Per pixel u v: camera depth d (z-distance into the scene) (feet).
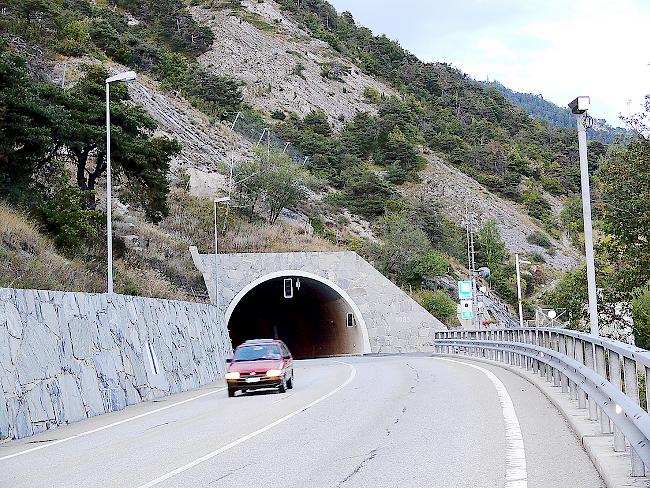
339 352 206.39
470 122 522.88
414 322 184.55
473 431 38.58
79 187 130.31
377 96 523.70
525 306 272.10
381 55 628.69
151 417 57.16
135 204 151.53
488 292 261.24
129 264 133.80
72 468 34.94
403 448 34.68
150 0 506.07
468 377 73.67
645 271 94.48
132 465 34.45
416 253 228.84
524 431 37.81
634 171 94.53
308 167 329.31
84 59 249.75
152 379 79.05
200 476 30.45
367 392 64.39
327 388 72.43
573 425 36.78
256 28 578.66
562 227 385.91
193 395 78.48
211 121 288.51
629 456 27.43
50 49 242.99
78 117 127.95
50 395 56.13
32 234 102.06
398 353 178.70
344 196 290.35
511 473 27.81
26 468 36.09
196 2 609.83
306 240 210.59
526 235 354.13
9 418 49.52
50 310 61.52
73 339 63.82
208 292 169.07
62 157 145.38
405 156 386.73
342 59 573.33
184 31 510.17
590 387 34.50
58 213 113.70
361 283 184.96
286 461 32.94
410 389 64.54
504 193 404.16
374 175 311.47
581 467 28.48
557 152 489.67
